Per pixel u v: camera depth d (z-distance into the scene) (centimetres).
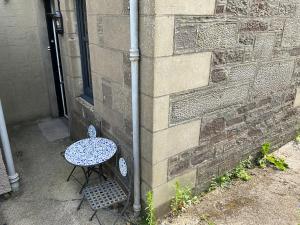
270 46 276
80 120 362
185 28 199
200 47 214
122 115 255
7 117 446
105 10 234
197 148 254
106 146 274
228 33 229
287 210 261
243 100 276
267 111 316
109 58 250
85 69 345
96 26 256
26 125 457
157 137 217
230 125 276
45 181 310
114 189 264
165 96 208
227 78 248
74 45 339
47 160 354
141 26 195
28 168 335
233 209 261
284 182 300
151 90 202
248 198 276
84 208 267
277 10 263
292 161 339
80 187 299
